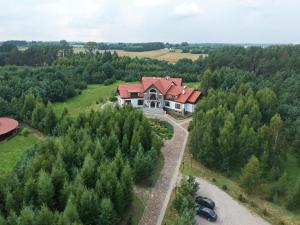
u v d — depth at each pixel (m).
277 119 66.62
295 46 158.88
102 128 65.81
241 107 79.19
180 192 50.00
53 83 118.06
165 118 92.75
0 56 193.88
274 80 119.88
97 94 126.50
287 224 50.09
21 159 63.06
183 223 39.97
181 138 77.56
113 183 45.62
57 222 37.06
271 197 56.22
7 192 42.97
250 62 149.50
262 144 65.00
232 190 58.03
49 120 80.25
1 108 91.69
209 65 151.12
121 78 154.25
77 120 70.69
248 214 51.41
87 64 159.50
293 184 63.88
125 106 78.56
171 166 63.91
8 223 37.97
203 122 68.75
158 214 49.09
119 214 45.84
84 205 41.28
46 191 43.62
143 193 54.06
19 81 116.69
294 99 98.19
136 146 61.16
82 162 53.22
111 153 59.25
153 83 98.25
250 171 56.25
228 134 63.47
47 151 55.28
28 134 82.38
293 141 74.31
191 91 97.81
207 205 51.41
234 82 110.50
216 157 64.19
